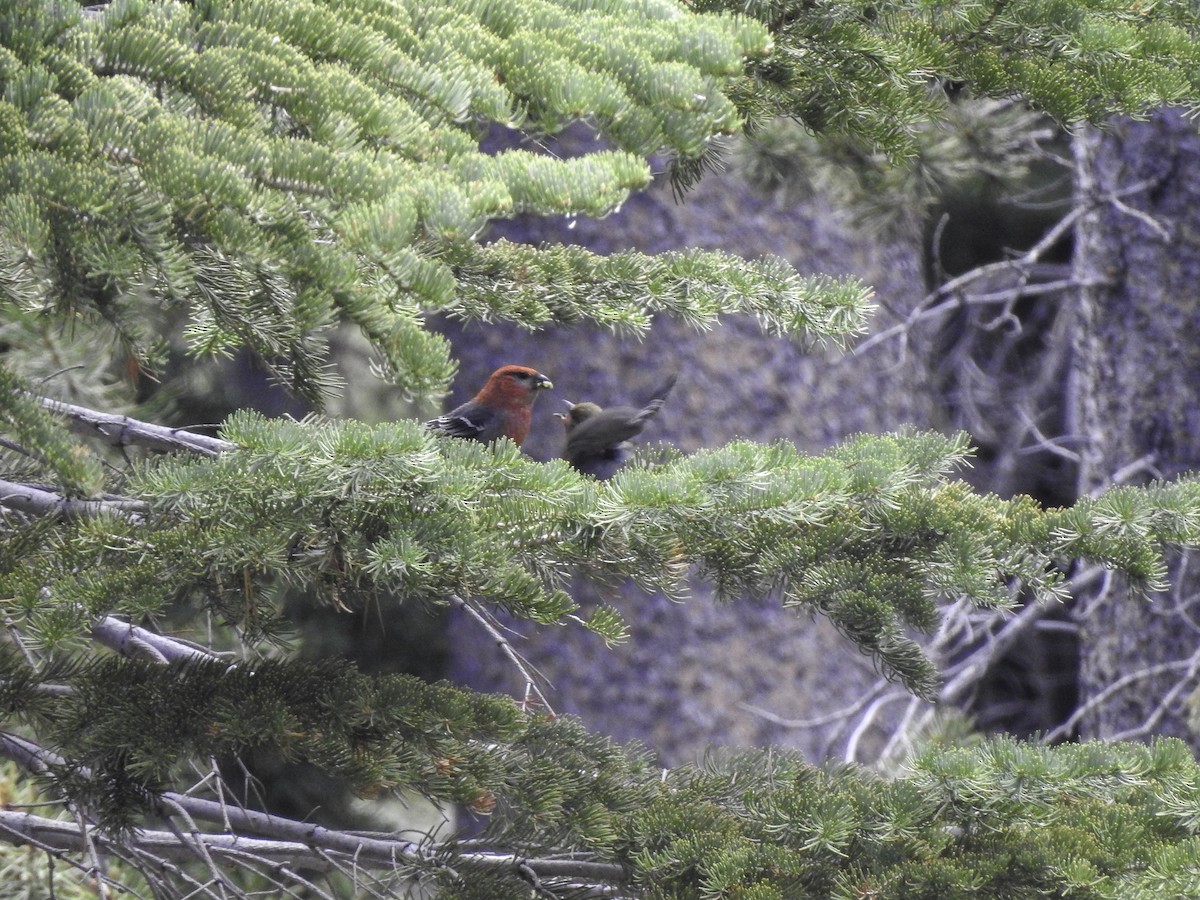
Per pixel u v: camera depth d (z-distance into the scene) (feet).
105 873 27.58
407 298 17.22
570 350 63.46
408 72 19.84
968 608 49.49
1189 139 50.08
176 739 20.40
